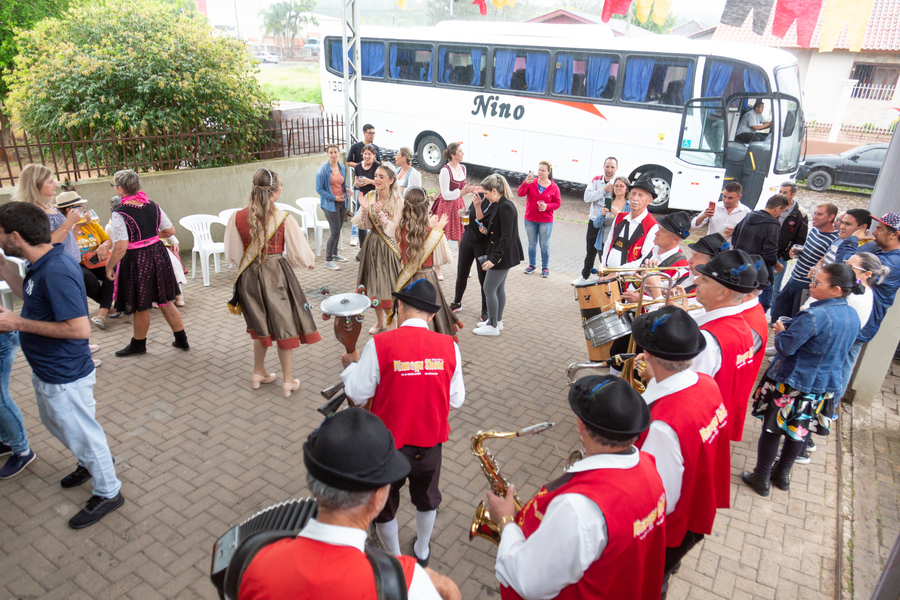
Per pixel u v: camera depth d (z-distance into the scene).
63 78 8.03
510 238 5.56
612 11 5.88
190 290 6.86
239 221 4.24
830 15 4.36
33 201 4.36
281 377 4.97
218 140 8.52
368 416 1.50
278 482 3.66
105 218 7.04
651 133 11.40
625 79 11.47
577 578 1.75
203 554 3.08
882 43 16.30
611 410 1.78
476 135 13.88
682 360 2.27
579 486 1.78
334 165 7.48
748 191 10.60
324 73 15.97
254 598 1.36
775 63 10.01
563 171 12.80
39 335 2.92
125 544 3.12
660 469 2.24
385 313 5.71
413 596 1.45
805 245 5.73
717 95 10.54
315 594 1.32
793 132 10.44
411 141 15.08
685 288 4.09
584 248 9.91
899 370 5.94
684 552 2.48
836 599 3.03
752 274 2.84
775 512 3.70
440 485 3.75
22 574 2.91
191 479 3.65
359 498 1.40
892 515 3.75
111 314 5.99
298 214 8.95
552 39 12.16
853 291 3.55
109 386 4.68
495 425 4.47
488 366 5.45
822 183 15.27
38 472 3.66
